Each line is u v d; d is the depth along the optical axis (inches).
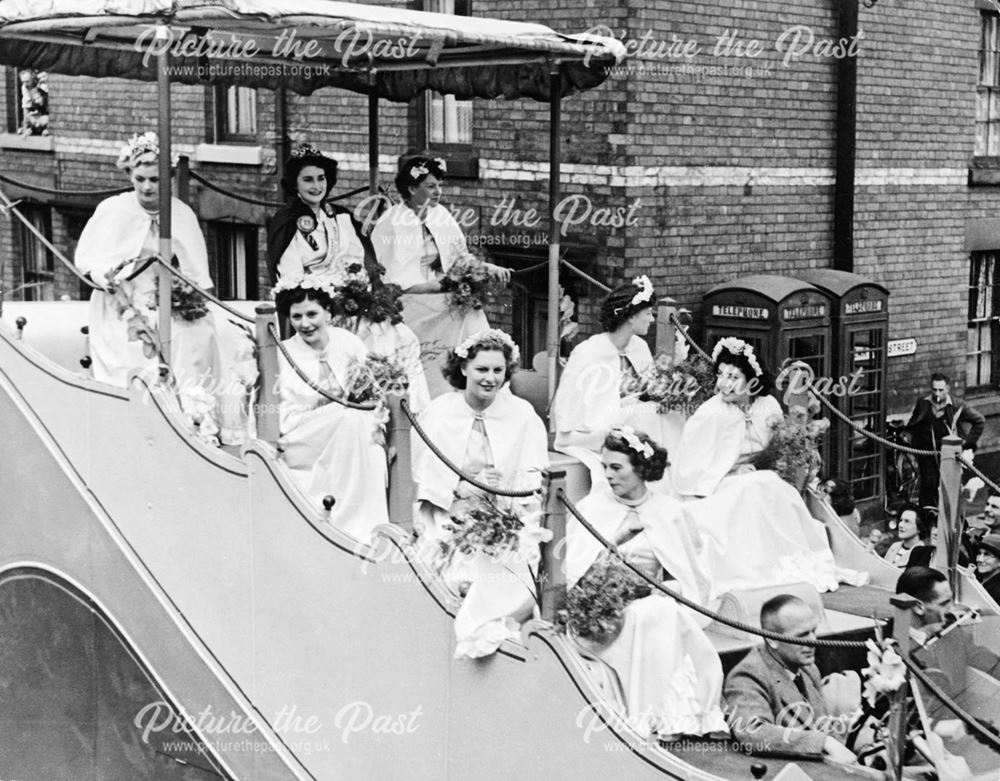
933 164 630.5
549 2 541.0
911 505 403.5
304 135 624.4
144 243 398.0
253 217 647.8
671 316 413.7
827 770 277.9
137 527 366.6
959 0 629.6
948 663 305.6
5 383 396.5
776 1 568.4
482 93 458.0
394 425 317.1
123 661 370.6
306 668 327.9
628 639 287.1
